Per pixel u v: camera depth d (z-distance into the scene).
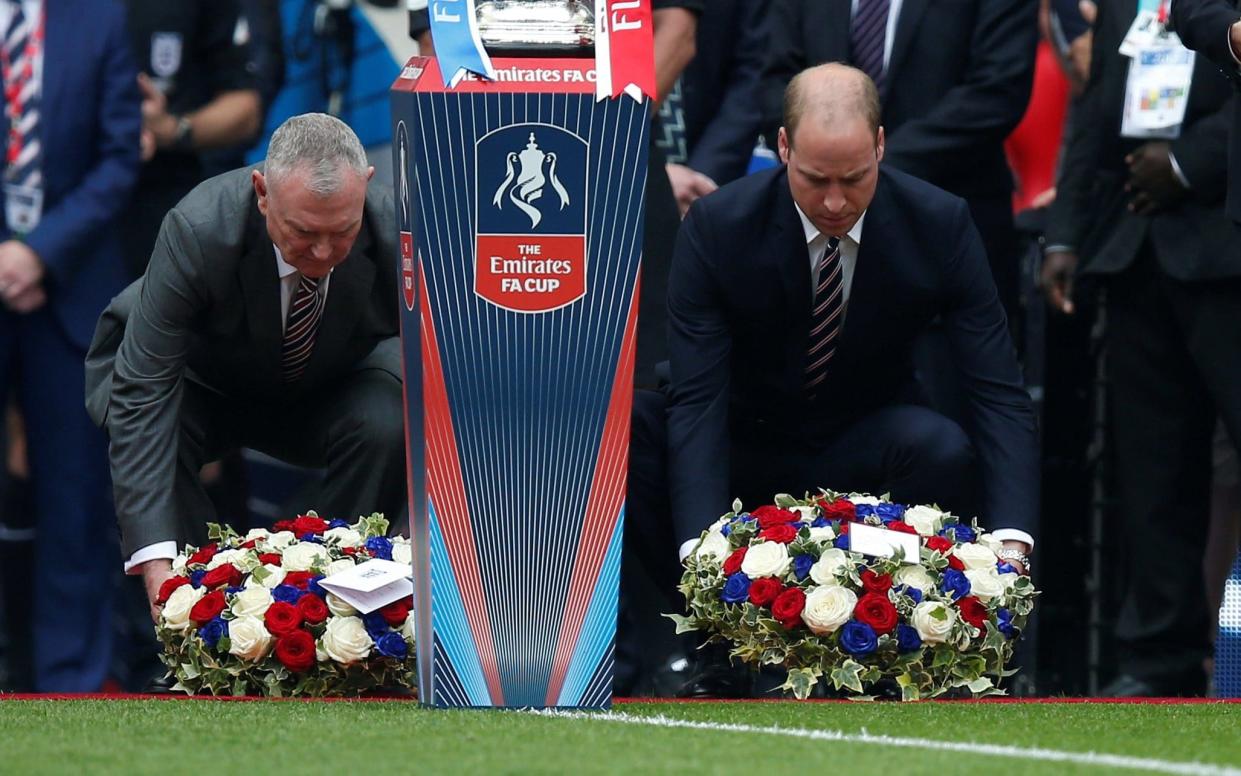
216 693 14.87
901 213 16.83
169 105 22.45
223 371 17.77
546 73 12.55
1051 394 22.19
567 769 10.26
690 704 14.07
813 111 15.87
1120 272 20.11
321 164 15.52
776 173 17.12
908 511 15.54
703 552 15.35
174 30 22.38
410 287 12.74
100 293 21.67
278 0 23.97
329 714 12.79
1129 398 20.36
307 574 14.87
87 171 21.66
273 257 16.81
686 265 17.05
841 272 17.00
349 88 24.12
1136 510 20.38
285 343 17.45
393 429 17.98
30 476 21.92
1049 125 25.27
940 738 11.90
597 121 12.53
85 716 12.80
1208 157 19.22
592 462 12.88
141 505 16.19
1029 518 16.56
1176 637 20.27
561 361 12.75
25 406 21.61
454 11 12.57
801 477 18.09
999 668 15.20
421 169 12.45
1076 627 22.19
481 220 12.55
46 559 21.69
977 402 17.02
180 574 15.37
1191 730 12.59
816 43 21.09
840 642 14.73
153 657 22.00
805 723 12.65
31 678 23.20
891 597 14.72
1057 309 21.77
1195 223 19.45
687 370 17.00
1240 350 19.34
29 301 21.22
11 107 21.38
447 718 12.48
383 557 15.11
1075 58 23.86
